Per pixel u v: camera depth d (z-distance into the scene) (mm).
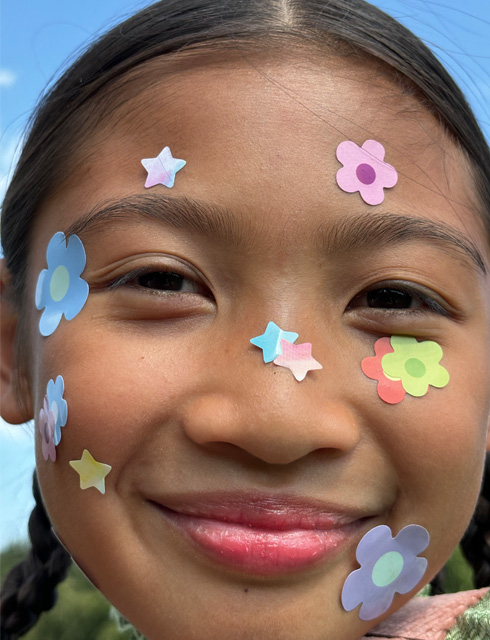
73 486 172
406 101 181
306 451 155
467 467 174
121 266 170
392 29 191
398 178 173
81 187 182
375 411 165
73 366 171
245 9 187
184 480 162
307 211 163
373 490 167
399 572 173
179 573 166
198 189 166
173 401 162
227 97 171
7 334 224
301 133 168
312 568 164
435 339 174
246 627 162
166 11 191
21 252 214
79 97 193
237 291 165
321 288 165
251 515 163
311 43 177
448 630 185
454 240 177
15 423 215
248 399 153
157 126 174
